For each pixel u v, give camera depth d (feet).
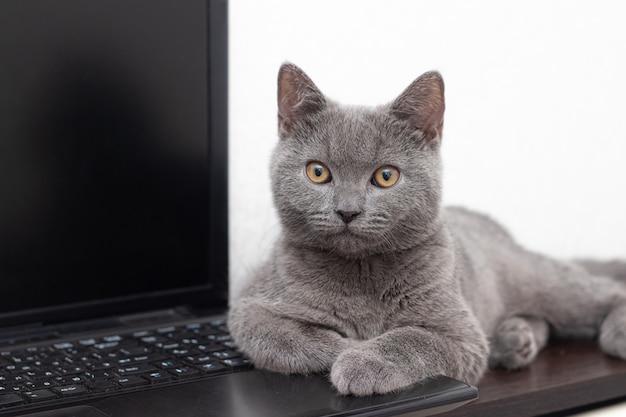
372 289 4.60
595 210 7.86
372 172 4.45
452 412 4.23
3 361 4.44
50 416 3.68
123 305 5.13
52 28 4.77
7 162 4.73
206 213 5.36
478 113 7.19
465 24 7.07
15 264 4.81
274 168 4.68
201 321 5.29
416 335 4.35
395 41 6.80
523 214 7.48
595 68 7.72
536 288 5.74
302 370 4.32
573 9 7.53
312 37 6.51
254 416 3.64
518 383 4.63
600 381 4.75
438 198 4.63
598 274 6.52
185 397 3.92
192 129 5.24
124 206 5.09
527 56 7.38
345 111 4.59
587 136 7.76
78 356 4.53
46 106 4.80
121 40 4.97
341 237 4.42
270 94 6.40
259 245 6.05
